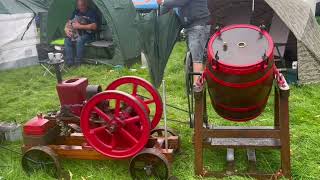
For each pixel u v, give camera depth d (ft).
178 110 19.20
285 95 11.97
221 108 12.97
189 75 14.06
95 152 13.39
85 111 12.75
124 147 13.15
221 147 13.00
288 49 25.61
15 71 29.78
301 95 20.89
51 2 30.19
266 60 11.43
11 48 30.27
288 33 25.11
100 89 13.89
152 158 12.73
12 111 20.42
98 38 31.76
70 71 28.71
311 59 22.33
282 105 12.12
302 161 13.79
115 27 28.19
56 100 22.13
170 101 20.59
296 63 22.77
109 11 27.96
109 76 26.78
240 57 11.68
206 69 12.39
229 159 13.58
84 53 30.58
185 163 13.89
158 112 13.94
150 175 12.84
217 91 12.29
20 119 19.10
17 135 16.52
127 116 12.85
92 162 14.14
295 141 15.26
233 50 11.93
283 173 12.60
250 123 17.17
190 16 20.21
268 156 14.17
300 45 22.15
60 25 32.09
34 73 28.89
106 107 13.41
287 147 12.41
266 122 17.20
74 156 13.55
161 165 12.95
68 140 14.26
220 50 12.01
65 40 30.04
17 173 13.61
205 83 12.97
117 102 12.64
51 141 13.97
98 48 29.94
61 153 13.57
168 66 27.96
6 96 23.39
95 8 31.68
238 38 12.25
